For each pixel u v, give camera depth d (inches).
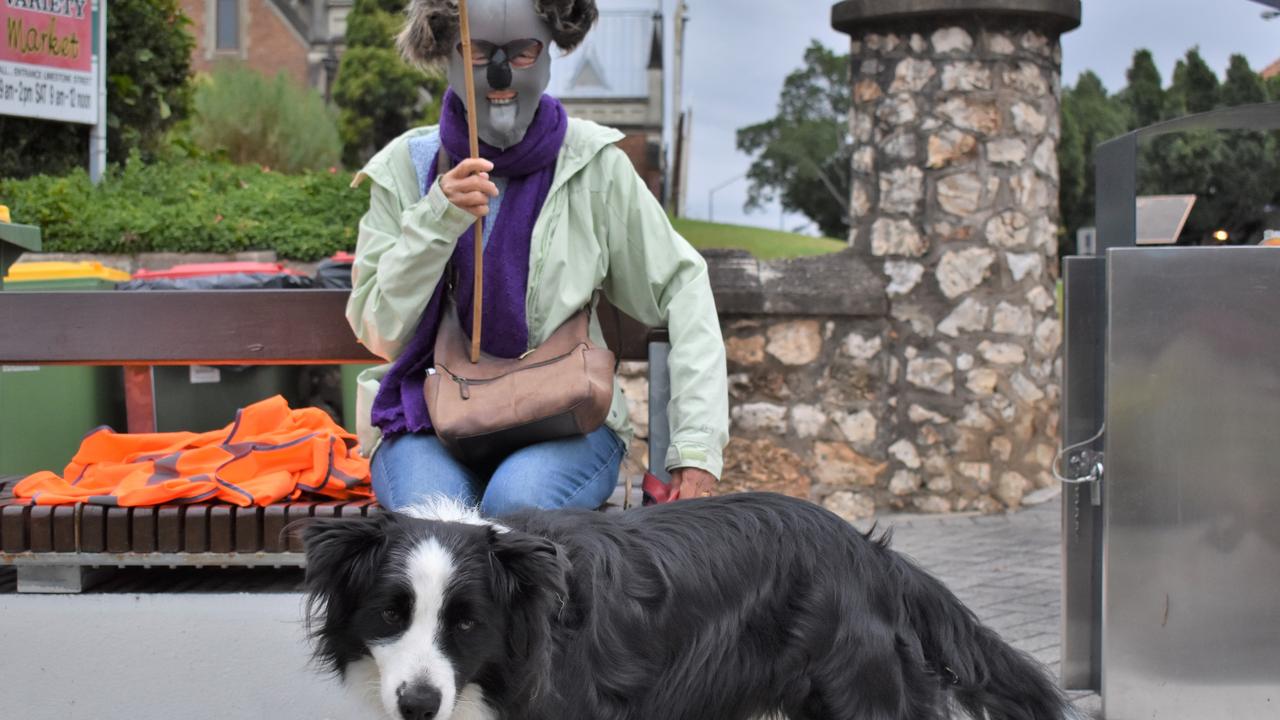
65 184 401.4
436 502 114.9
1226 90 992.2
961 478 286.5
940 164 282.8
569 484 127.6
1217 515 152.6
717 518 115.0
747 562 112.5
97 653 138.2
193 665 137.6
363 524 99.0
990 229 283.3
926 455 287.6
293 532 131.5
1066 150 1017.5
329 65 1510.8
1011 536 264.1
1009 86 282.5
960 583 228.2
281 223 389.1
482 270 131.3
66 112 433.1
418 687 93.1
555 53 135.1
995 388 285.7
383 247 132.0
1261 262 149.9
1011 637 195.2
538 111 133.0
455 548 96.9
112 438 158.6
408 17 134.0
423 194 132.8
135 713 138.3
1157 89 1129.4
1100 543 161.6
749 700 112.3
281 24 1515.7
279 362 150.3
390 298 127.7
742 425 289.0
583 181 134.2
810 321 287.3
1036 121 287.0
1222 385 151.7
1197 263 150.8
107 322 149.6
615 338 149.5
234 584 145.8
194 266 287.3
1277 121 162.4
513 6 125.6
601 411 126.7
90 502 139.0
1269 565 152.1
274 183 448.5
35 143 445.1
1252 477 151.6
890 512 289.1
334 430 159.0
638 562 108.9
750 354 287.7
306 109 759.1
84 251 373.4
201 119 692.7
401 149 136.9
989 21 280.2
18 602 138.5
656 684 107.0
